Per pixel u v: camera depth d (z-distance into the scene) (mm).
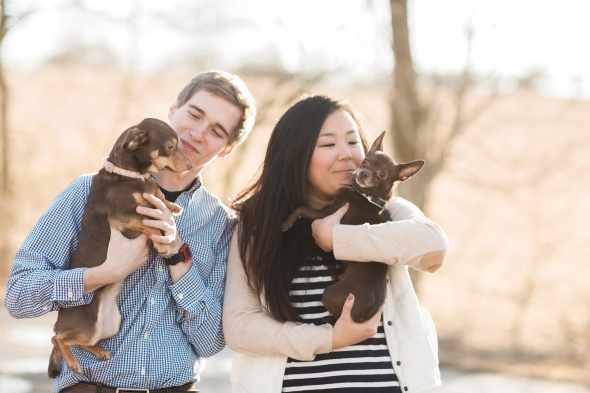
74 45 32344
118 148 4680
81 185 4715
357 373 4461
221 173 21031
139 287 4562
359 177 5203
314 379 4461
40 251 4484
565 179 22547
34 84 32375
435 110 16359
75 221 4637
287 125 4969
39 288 4312
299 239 4820
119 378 4438
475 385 12148
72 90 30547
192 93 5008
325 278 4773
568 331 15797
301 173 4902
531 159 21703
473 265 19953
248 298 4680
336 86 18016
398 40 16266
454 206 23531
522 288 18094
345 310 4422
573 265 19484
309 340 4387
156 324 4539
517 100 23578
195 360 4730
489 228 21812
